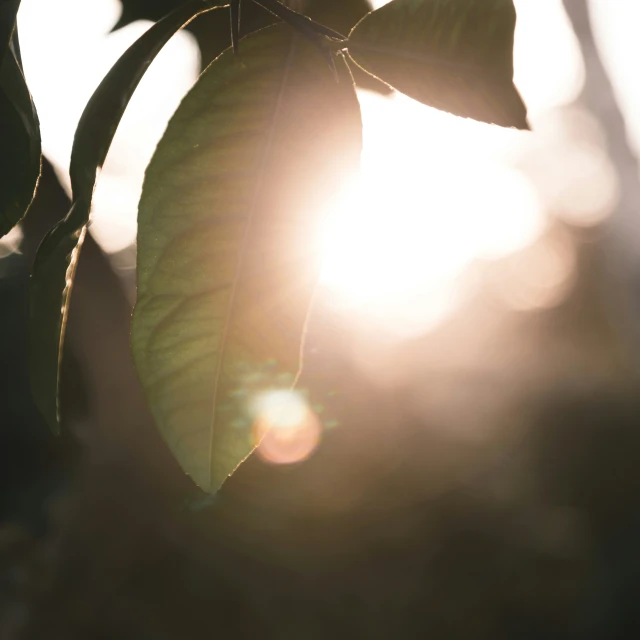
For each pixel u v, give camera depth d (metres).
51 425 0.39
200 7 0.40
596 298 11.49
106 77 0.39
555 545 4.52
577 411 6.96
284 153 0.39
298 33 0.40
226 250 0.39
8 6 0.40
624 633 4.13
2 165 0.42
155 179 0.39
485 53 0.39
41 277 0.39
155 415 0.39
